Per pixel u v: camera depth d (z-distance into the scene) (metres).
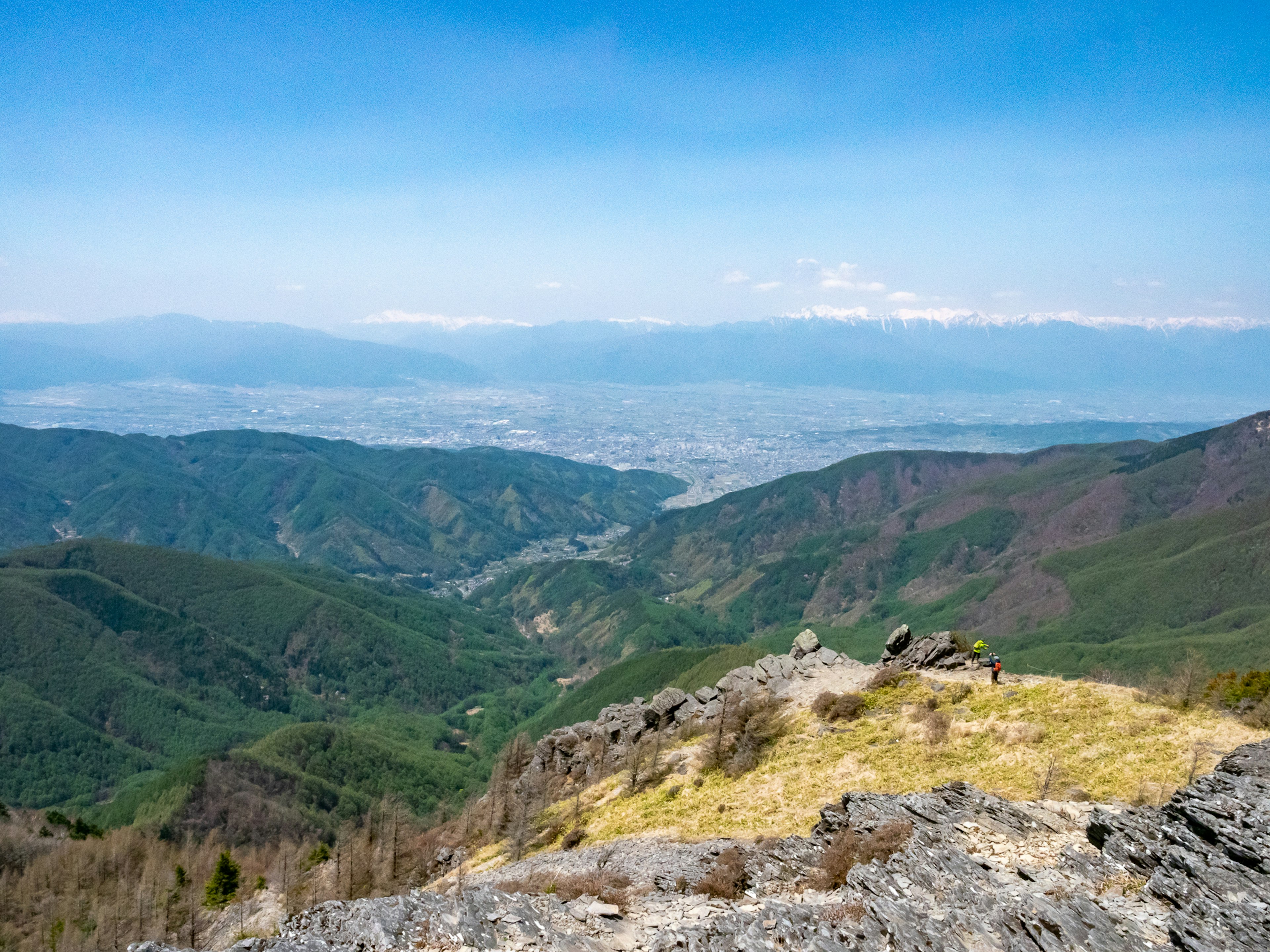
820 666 88.50
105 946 99.81
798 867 39.19
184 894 112.19
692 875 43.62
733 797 62.09
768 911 30.42
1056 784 47.06
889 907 27.34
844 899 31.97
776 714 76.75
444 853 89.12
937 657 78.50
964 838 34.31
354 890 90.44
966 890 28.28
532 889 46.22
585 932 33.78
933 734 60.66
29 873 124.38
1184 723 51.12
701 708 92.00
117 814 177.00
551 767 102.56
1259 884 23.64
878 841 36.19
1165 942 22.91
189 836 144.62
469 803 114.00
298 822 168.25
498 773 108.06
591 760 97.25
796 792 58.91
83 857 128.38
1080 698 59.62
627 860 53.06
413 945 30.52
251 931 93.56
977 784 50.62
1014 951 23.33
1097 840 31.50
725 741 75.44
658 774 76.81
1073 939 22.80
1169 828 28.00
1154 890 25.67
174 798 166.75
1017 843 33.28
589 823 70.81
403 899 34.31
